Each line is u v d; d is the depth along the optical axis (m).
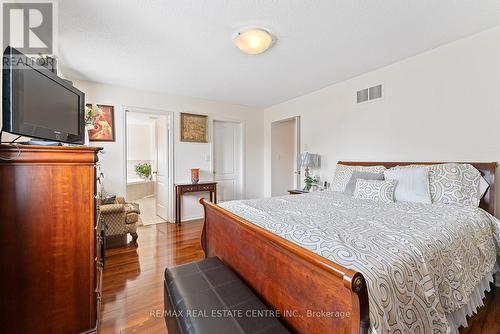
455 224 1.52
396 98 2.82
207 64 2.80
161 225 3.94
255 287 1.34
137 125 7.28
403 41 2.31
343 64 2.85
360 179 2.59
